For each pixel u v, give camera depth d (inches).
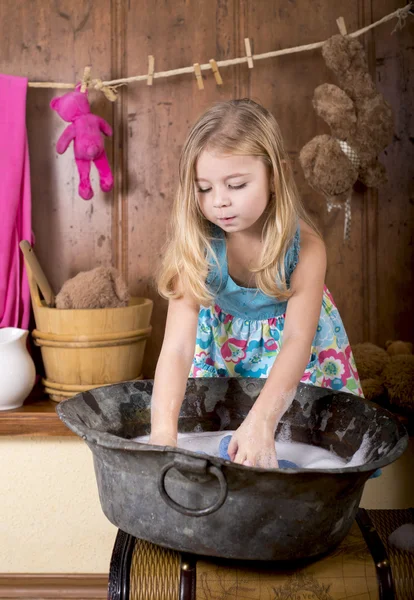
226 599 40.5
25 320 80.4
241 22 82.4
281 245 49.8
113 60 82.6
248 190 46.3
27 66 82.5
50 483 72.9
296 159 83.1
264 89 82.7
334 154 74.0
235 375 61.9
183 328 52.5
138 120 83.4
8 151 77.9
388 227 84.1
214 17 82.4
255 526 37.5
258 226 53.8
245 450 43.0
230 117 47.1
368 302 84.5
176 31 82.5
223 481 35.0
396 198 83.8
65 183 84.0
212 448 50.7
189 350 52.1
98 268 76.9
